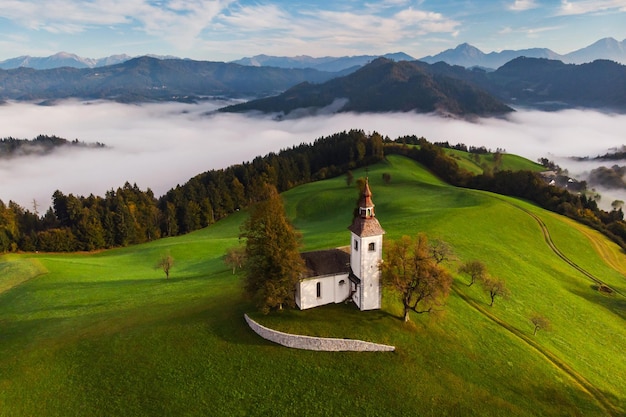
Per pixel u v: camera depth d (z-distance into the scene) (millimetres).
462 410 47781
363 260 60406
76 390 49281
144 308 69125
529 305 77938
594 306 85000
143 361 53188
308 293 61750
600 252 120812
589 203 175750
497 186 179750
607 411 51969
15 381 51125
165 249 122875
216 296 70562
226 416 45500
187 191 190375
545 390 53469
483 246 99500
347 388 49344
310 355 53969
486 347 60000
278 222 58781
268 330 56281
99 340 58281
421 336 58844
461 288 77250
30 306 76812
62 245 143250
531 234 119562
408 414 46625
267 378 50312
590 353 66938
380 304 63250
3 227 143250
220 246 124500
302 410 46406
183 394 48094
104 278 95562
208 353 54062
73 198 169500
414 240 93250
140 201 183875
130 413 45906
